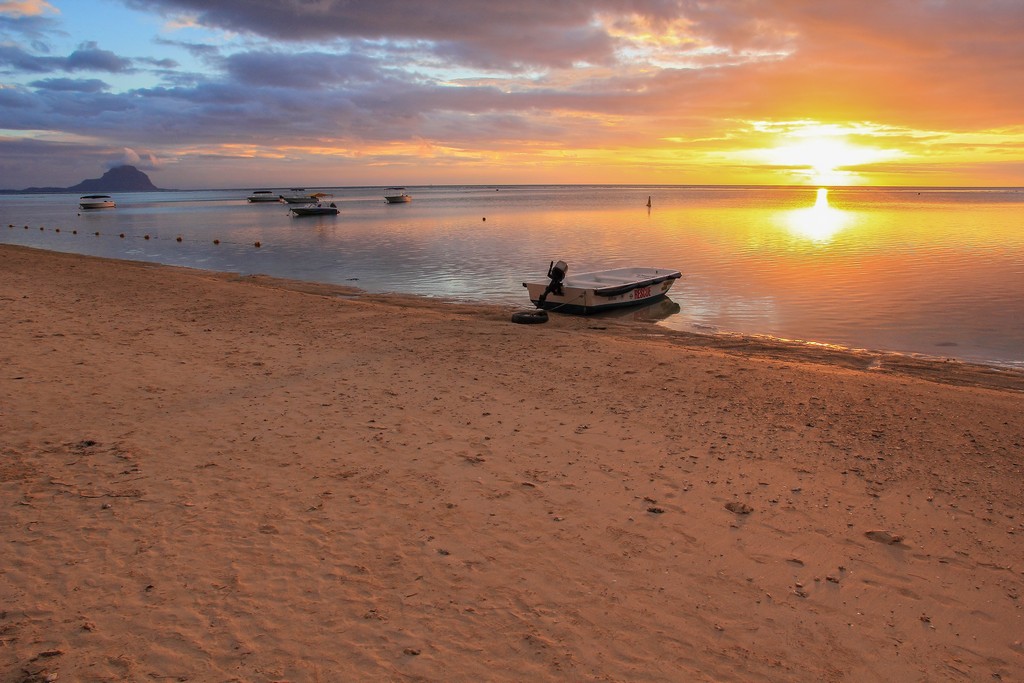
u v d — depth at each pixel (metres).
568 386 9.77
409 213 76.88
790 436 7.72
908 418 8.47
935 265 26.61
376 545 5.16
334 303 16.98
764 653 4.04
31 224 61.31
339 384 9.63
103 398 8.58
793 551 5.21
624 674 3.81
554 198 150.38
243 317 14.66
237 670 3.71
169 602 4.34
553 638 4.11
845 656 4.04
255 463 6.67
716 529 5.52
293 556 4.96
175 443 7.15
